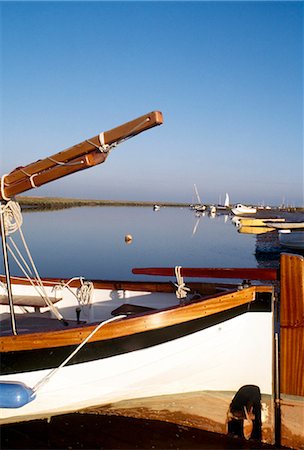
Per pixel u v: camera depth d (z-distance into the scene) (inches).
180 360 182.4
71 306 276.8
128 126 145.0
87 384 178.1
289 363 181.9
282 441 183.0
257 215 3026.6
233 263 938.7
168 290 257.6
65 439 186.1
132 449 182.4
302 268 178.5
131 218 3496.6
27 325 245.3
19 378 173.9
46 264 897.5
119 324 174.9
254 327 184.4
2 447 181.9
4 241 180.2
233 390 189.3
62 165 159.6
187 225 2445.9
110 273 786.8
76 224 2472.9
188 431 191.2
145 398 190.4
